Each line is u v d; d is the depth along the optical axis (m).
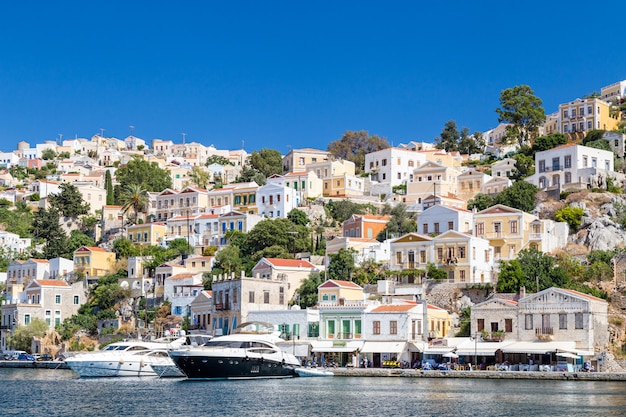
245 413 92.88
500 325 138.62
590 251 174.12
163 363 139.38
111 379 135.38
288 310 154.50
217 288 167.88
